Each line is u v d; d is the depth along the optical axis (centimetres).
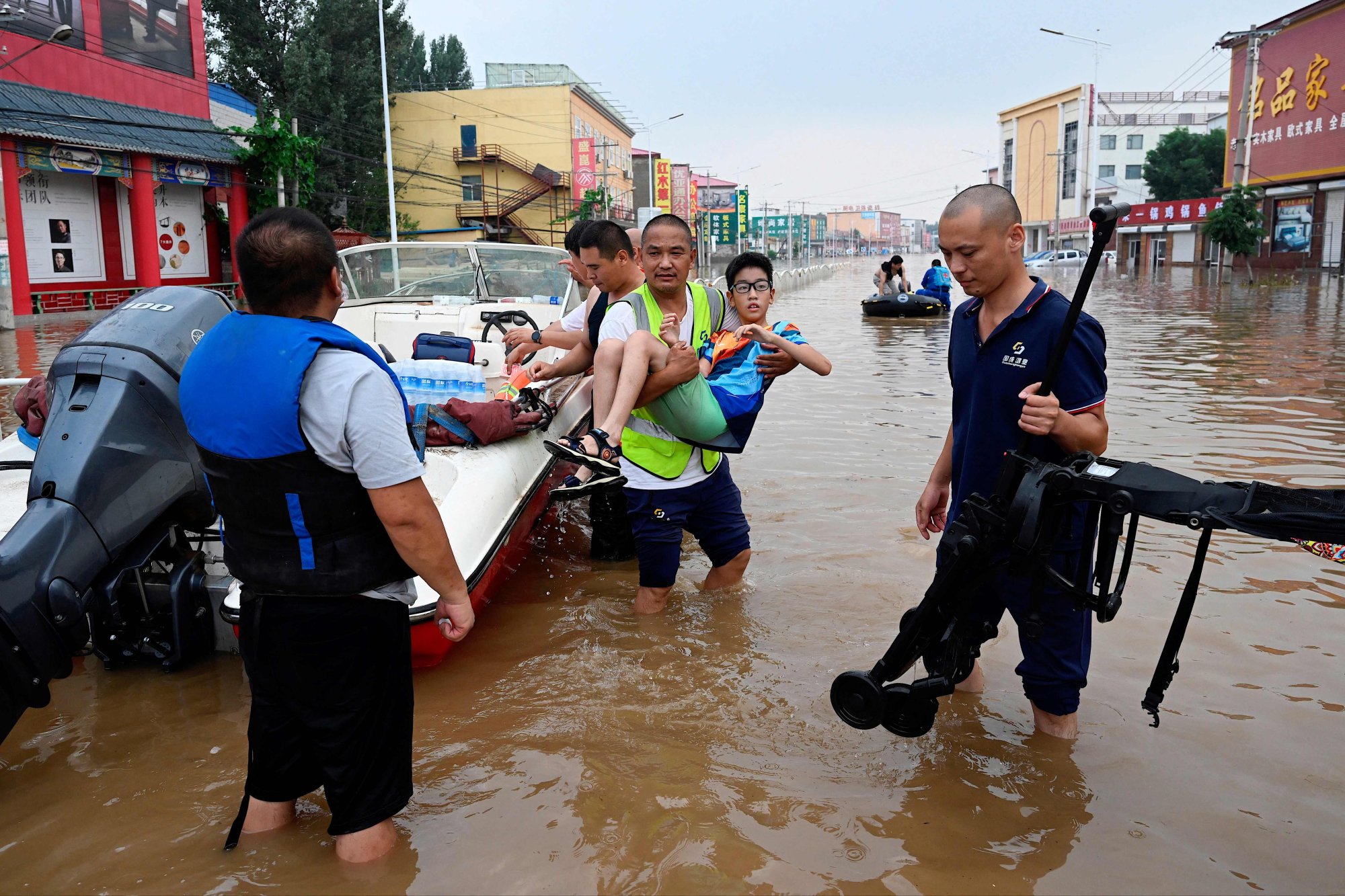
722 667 371
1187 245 5353
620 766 298
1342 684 348
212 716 338
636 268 439
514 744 312
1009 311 287
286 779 254
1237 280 3544
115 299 2581
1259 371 1112
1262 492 223
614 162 6075
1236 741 310
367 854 249
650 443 409
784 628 411
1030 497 254
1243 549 503
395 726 248
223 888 240
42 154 2236
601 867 247
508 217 4881
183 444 351
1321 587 445
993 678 363
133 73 2580
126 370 337
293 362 221
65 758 308
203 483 361
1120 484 242
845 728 322
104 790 289
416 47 6150
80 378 338
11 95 2173
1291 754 301
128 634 363
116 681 367
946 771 294
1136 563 479
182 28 2772
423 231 4606
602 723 327
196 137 2756
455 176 4806
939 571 276
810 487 631
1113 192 7519
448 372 473
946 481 340
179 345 355
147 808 279
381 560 237
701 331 418
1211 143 7000
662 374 382
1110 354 1292
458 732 321
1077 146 7550
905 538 525
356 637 237
